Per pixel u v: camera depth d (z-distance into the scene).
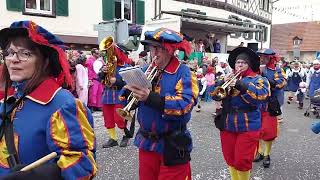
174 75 3.03
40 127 1.74
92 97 9.85
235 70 4.29
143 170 3.16
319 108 11.11
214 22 17.31
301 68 15.15
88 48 14.38
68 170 1.69
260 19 27.83
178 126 3.05
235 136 4.18
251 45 6.12
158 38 2.99
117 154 6.05
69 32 13.72
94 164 1.83
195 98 3.01
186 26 17.72
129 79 2.73
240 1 24.45
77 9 13.90
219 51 19.31
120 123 6.33
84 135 1.80
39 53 1.83
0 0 11.94
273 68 5.73
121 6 14.23
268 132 5.44
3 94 1.95
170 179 3.04
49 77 1.87
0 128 1.81
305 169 5.58
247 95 4.02
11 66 1.80
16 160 1.74
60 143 1.72
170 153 2.98
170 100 2.85
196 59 13.41
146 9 16.44
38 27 1.76
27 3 12.70
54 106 1.76
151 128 3.05
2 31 1.78
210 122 9.31
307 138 7.82
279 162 5.94
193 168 5.45
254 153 4.14
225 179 5.01
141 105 3.11
